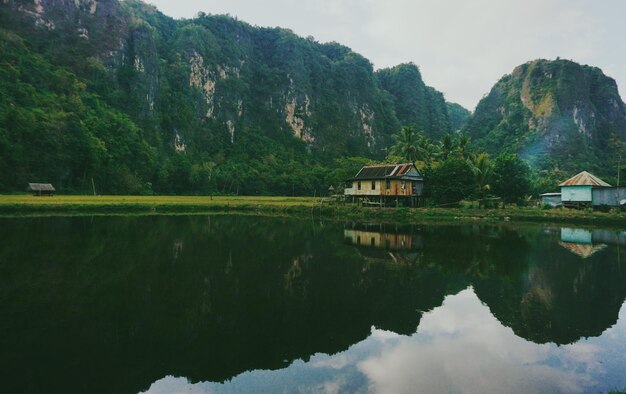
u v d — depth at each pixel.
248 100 173.00
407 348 10.40
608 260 21.27
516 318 12.66
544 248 25.11
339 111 184.38
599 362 9.62
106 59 123.62
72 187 84.38
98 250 22.91
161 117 134.88
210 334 11.05
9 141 73.62
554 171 107.81
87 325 11.52
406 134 70.06
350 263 20.64
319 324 11.95
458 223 40.59
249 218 47.56
